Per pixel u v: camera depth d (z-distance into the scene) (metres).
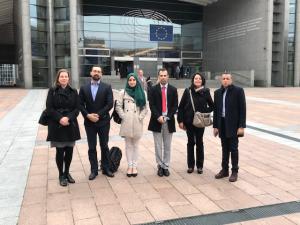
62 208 4.69
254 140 9.10
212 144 8.56
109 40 40.28
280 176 6.06
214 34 43.12
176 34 43.47
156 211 4.60
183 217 4.42
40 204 4.82
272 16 36.09
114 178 5.95
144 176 6.07
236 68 39.97
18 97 21.69
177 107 6.03
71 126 5.42
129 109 5.93
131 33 41.03
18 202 4.88
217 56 42.81
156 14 42.06
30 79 31.67
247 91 29.88
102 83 5.91
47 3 32.44
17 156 7.35
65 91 5.38
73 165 6.71
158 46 42.41
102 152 6.07
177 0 42.97
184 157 7.38
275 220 4.34
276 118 13.30
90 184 5.64
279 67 38.47
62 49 33.12
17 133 9.93
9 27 44.22
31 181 5.78
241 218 4.40
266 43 36.12
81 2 38.00
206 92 6.06
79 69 34.22
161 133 6.07
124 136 5.90
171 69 43.53
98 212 4.56
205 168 6.57
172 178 5.96
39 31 32.31
